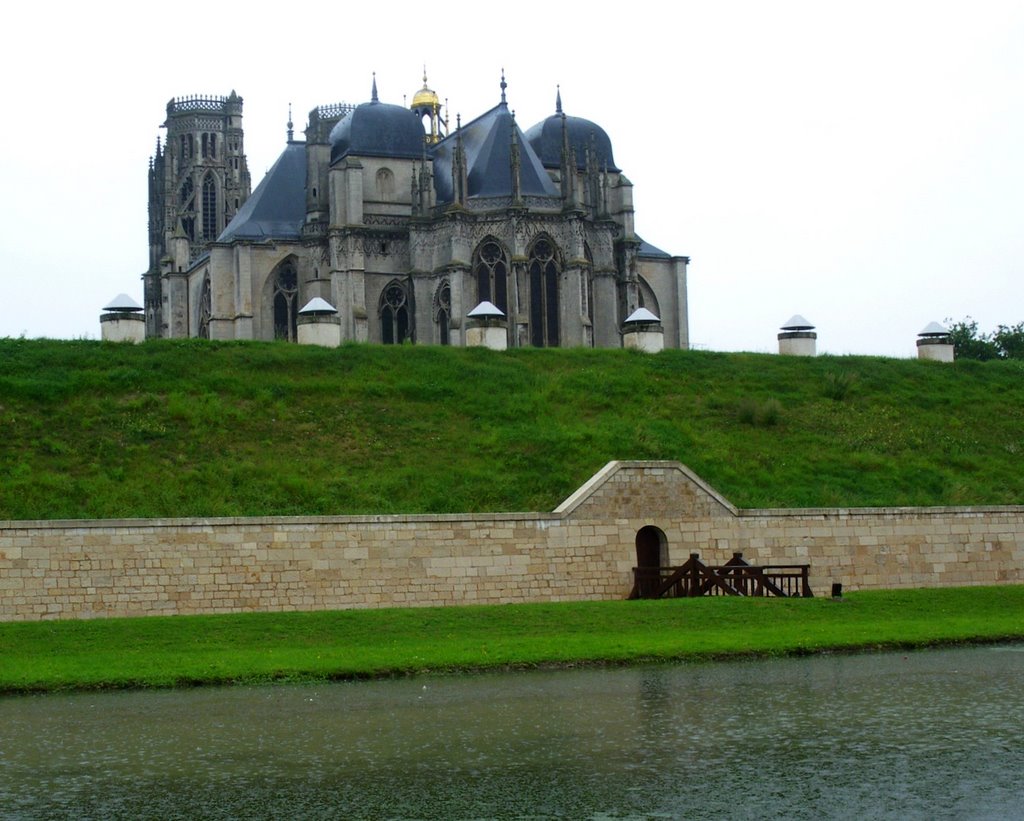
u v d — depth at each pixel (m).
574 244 125.69
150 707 38.38
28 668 43.00
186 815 27.89
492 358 80.56
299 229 138.25
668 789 29.56
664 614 52.72
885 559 63.59
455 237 124.94
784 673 43.06
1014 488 71.56
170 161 195.38
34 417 64.69
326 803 28.72
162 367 71.56
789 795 29.00
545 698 39.06
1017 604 58.19
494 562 57.69
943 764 31.42
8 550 51.78
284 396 70.56
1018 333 151.88
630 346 87.38
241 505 59.41
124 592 52.91
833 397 79.94
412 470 64.25
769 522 62.28
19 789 29.91
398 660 44.44
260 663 44.00
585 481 64.56
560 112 145.38
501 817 27.64
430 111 169.88
